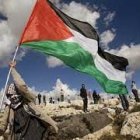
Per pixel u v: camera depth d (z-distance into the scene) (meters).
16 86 9.41
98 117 25.75
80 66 13.80
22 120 9.26
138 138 22.47
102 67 14.71
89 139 23.67
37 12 12.78
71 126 24.86
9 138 9.33
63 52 13.16
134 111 26.75
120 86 15.37
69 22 13.73
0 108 9.75
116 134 23.94
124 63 15.40
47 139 9.34
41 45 12.70
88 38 14.20
